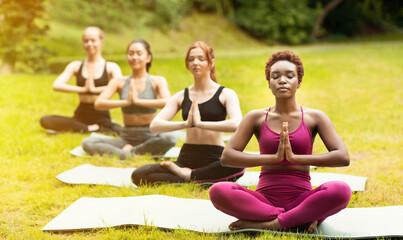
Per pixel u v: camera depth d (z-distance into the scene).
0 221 3.75
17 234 3.46
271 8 27.28
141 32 23.75
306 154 3.35
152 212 3.77
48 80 12.51
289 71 3.33
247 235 3.34
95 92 7.02
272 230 3.30
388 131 7.23
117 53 19.56
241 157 3.30
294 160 3.19
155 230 3.45
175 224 3.53
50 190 4.55
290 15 26.56
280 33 26.62
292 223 3.23
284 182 3.36
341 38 29.03
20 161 5.50
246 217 3.32
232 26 27.02
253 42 26.12
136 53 5.93
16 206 4.09
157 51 21.89
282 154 3.17
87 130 7.07
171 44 23.78
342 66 15.66
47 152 5.94
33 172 5.02
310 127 3.37
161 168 4.65
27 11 14.41
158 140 5.75
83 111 7.16
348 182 4.56
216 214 3.73
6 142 6.25
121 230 3.46
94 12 23.52
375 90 11.51
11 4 13.97
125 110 6.00
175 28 25.25
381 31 31.72
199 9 27.70
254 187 4.51
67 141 6.49
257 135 3.49
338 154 3.21
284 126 3.16
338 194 3.12
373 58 17.64
